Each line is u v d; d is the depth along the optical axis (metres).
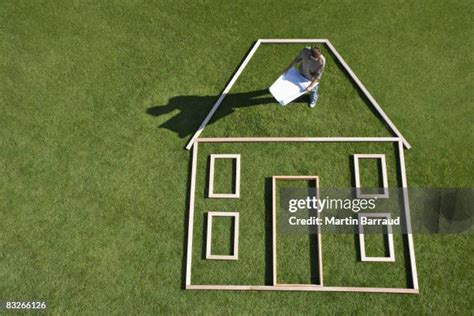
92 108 7.58
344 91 7.48
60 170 7.20
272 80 7.64
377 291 6.30
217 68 7.79
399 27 7.88
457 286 6.28
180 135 7.35
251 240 6.70
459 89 7.38
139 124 7.45
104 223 6.87
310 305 6.32
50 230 6.86
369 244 6.59
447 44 7.70
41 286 6.57
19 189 7.11
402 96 7.39
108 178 7.12
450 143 7.04
